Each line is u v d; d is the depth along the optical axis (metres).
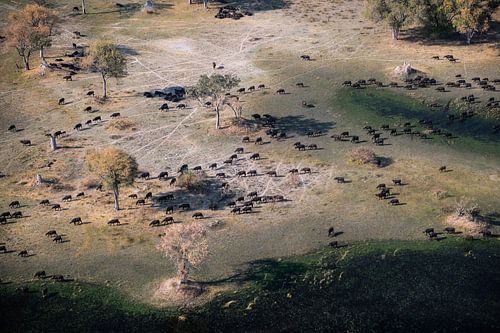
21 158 90.38
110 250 70.56
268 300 62.66
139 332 59.12
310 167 85.88
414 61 115.12
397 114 98.81
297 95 105.69
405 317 60.12
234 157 87.94
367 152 86.75
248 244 71.06
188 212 76.88
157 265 68.06
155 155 90.06
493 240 70.62
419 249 69.50
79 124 97.25
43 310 62.22
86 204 79.31
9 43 113.88
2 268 68.00
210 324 59.75
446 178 82.25
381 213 75.75
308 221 74.81
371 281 64.88
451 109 99.25
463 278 65.06
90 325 60.16
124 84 111.75
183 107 103.12
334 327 59.06
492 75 107.94
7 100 107.12
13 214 77.06
